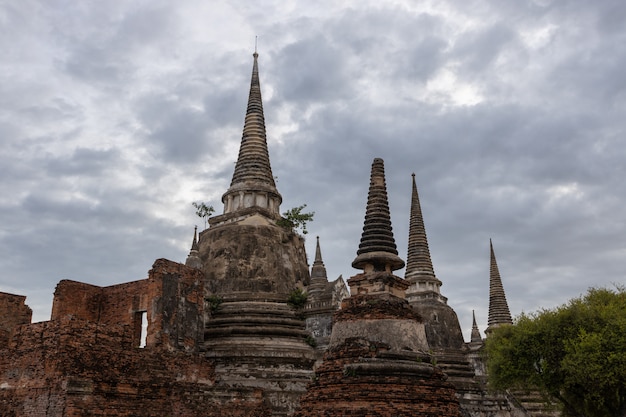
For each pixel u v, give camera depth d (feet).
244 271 135.95
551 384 108.37
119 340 97.40
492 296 207.92
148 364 100.58
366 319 74.64
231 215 150.10
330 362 73.97
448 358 151.53
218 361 119.65
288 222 148.15
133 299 120.26
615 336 98.27
